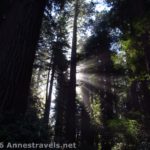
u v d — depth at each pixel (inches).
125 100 1105.4
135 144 566.9
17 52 209.2
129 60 570.9
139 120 619.2
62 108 1043.3
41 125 177.0
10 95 192.1
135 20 454.9
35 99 905.5
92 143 766.5
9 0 248.8
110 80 953.5
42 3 252.2
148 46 444.5
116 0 550.0
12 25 221.5
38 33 240.1
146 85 709.9
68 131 729.6
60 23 654.5
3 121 169.6
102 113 890.7
